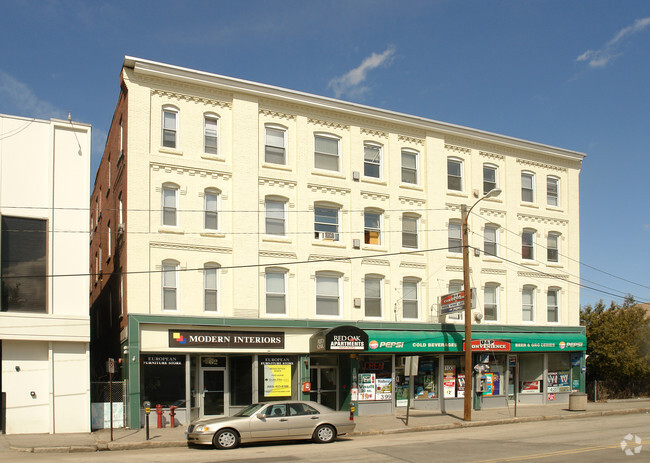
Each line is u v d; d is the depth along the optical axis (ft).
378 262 95.71
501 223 109.09
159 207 81.20
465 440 63.98
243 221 85.71
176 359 79.66
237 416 62.28
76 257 74.54
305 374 87.10
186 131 84.02
